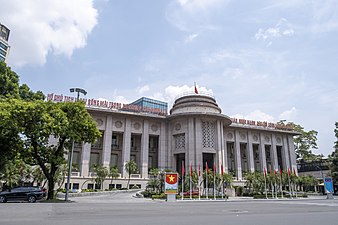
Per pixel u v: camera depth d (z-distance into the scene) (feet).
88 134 87.20
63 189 141.38
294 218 35.01
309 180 188.96
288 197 142.20
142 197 121.70
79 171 160.25
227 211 46.62
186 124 172.14
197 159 162.20
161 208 53.57
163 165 176.04
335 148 185.88
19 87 106.11
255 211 46.80
